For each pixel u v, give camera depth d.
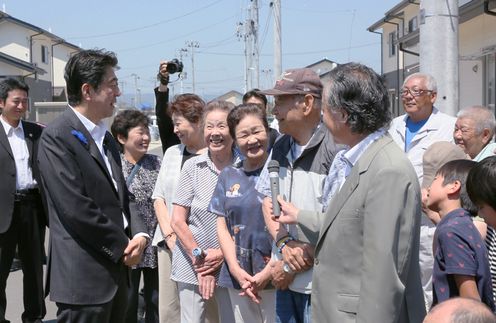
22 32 35.16
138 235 3.69
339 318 2.50
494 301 2.83
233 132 3.64
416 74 5.33
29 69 28.62
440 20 5.72
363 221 2.46
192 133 4.51
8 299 6.57
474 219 3.12
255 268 3.53
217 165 4.07
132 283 5.00
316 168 3.13
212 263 3.90
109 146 3.71
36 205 5.74
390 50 26.16
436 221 3.41
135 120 5.07
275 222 3.22
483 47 13.17
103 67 3.45
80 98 3.47
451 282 2.81
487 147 4.82
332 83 2.57
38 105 22.16
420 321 2.52
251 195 3.56
